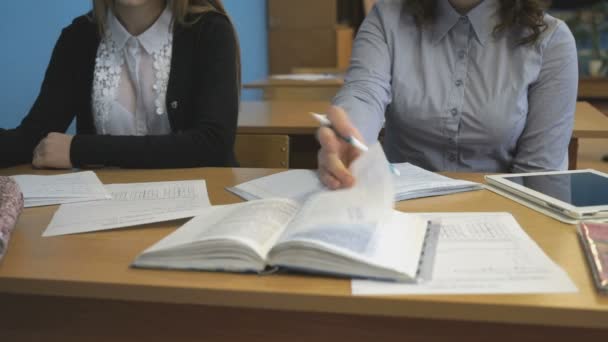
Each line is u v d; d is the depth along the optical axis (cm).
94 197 110
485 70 147
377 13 158
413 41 153
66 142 138
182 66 161
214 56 158
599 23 612
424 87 151
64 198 110
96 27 165
